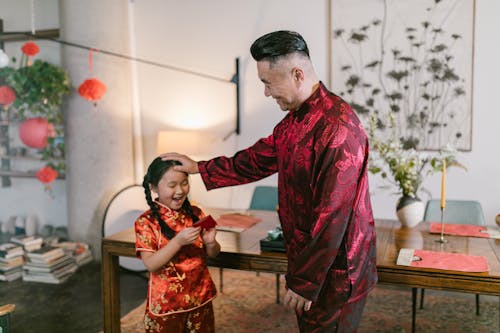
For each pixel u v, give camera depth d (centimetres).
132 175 408
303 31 367
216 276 359
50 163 443
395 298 310
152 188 186
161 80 413
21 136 418
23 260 363
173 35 405
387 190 353
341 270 144
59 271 354
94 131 389
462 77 331
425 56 338
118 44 391
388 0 342
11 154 466
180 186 183
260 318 283
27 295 326
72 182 399
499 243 214
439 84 337
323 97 146
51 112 419
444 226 246
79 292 331
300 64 144
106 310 224
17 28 457
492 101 328
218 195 404
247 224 249
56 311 299
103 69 385
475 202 281
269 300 311
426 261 183
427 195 346
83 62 387
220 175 187
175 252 174
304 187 146
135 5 414
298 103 149
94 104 384
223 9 388
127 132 401
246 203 396
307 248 138
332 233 135
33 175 451
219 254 200
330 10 357
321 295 147
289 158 149
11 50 462
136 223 185
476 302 284
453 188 341
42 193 473
